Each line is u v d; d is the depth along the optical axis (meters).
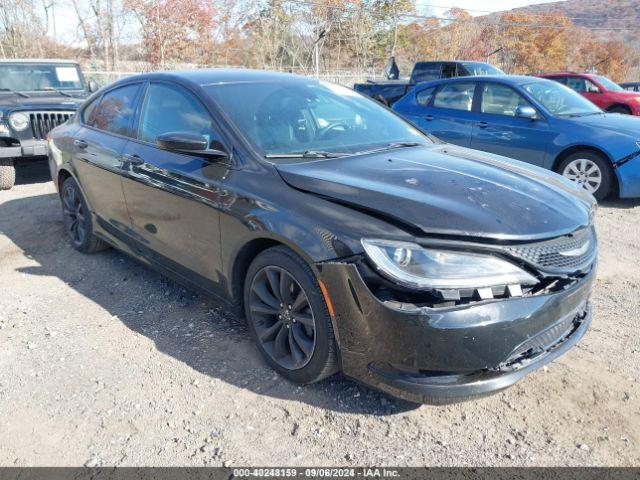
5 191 7.68
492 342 2.35
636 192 6.49
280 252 2.79
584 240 2.77
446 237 2.37
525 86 7.37
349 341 2.53
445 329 2.29
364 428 2.64
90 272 4.61
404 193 2.63
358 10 35.97
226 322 3.67
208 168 3.25
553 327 2.56
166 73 3.99
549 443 2.53
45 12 27.06
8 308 3.95
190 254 3.48
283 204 2.78
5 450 2.54
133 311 3.87
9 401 2.88
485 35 48.88
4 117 7.41
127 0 27.92
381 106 4.28
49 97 8.69
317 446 2.53
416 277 2.33
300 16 34.62
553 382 2.96
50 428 2.68
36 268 4.74
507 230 2.42
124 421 2.72
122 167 3.96
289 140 3.33
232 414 2.75
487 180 2.92
